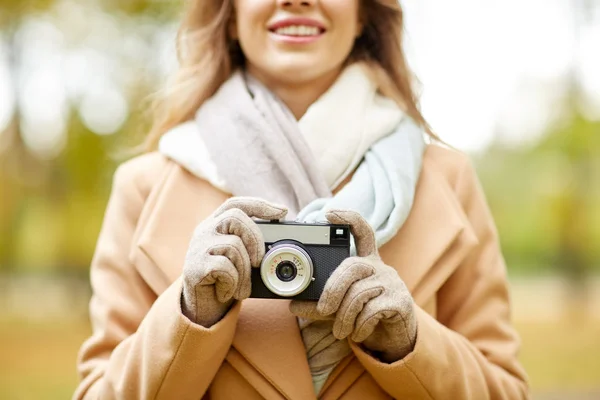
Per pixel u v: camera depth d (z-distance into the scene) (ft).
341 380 6.28
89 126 36.11
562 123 48.91
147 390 5.83
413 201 6.95
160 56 35.35
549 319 51.72
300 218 6.34
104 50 35.70
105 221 7.37
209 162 6.89
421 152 7.24
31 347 36.04
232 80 7.41
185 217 6.86
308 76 7.02
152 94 8.44
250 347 6.23
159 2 35.06
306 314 5.68
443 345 6.04
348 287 5.51
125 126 35.14
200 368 5.77
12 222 42.96
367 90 7.32
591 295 53.98
